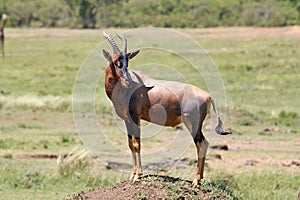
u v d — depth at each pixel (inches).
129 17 5017.2
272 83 2272.4
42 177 928.3
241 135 1355.8
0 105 1663.4
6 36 4119.1
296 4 5231.3
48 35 4138.8
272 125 1501.0
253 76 2428.6
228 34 4271.7
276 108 1777.8
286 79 2331.4
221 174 888.3
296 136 1370.6
